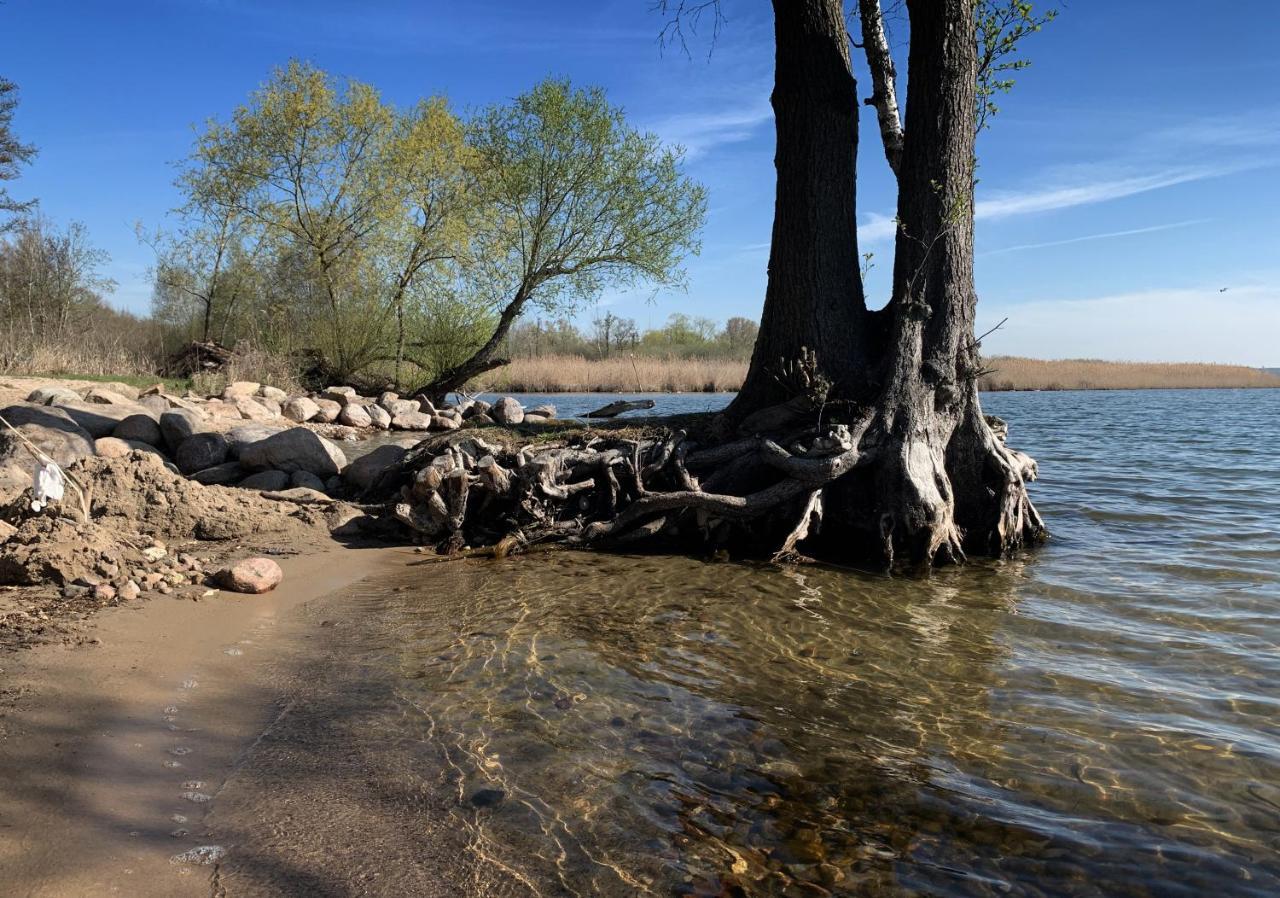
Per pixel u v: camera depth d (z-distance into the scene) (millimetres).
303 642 5996
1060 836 3658
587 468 10148
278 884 3145
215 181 24797
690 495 9453
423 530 9602
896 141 11266
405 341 27672
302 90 24078
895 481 9227
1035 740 4613
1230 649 6188
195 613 6465
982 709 5047
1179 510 12289
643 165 23797
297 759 4164
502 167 24062
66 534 7176
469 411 25156
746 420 10508
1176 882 3340
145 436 12984
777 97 10547
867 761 4344
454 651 5887
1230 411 36688
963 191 9664
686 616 6941
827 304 10336
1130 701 5188
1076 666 5824
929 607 7371
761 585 8117
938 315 9680
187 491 9352
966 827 3725
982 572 8805
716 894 3211
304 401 20594
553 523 9695
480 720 4719
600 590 7777
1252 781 4160
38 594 6570
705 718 4840
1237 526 11070
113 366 25188
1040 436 24297
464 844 3473
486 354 26031
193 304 30844
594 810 3781
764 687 5359
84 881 3070
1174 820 3803
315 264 25500
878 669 5730
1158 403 44344
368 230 25297
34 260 30766
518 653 5875
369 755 4234
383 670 5473
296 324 28188
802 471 9289
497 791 3920
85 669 5066
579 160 23625
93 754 4031
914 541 9148
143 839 3383
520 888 3193
